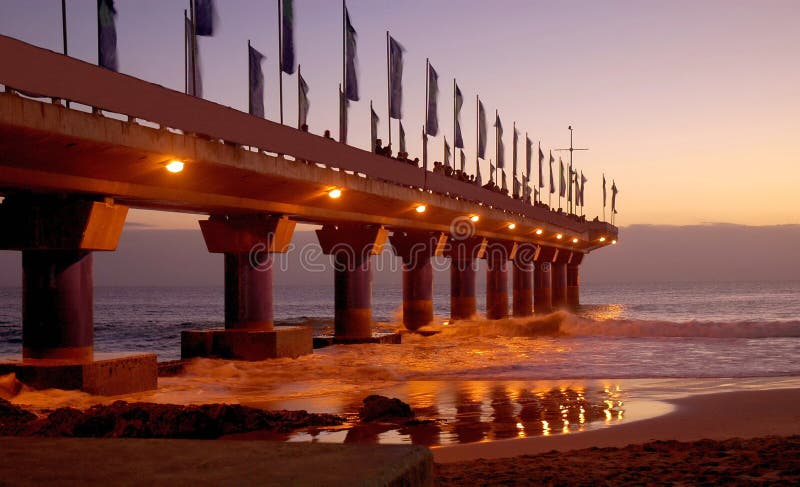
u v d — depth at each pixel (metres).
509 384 25.47
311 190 34.97
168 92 23.75
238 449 4.57
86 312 24.81
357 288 45.91
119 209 25.00
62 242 23.80
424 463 4.54
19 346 64.62
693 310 123.62
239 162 28.38
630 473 10.29
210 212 35.16
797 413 17.38
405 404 18.28
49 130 19.70
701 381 25.17
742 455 11.38
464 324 57.50
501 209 61.91
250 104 31.92
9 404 18.58
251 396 23.56
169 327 84.75
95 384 23.55
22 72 18.64
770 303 150.50
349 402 21.69
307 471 4.07
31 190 23.34
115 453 4.48
